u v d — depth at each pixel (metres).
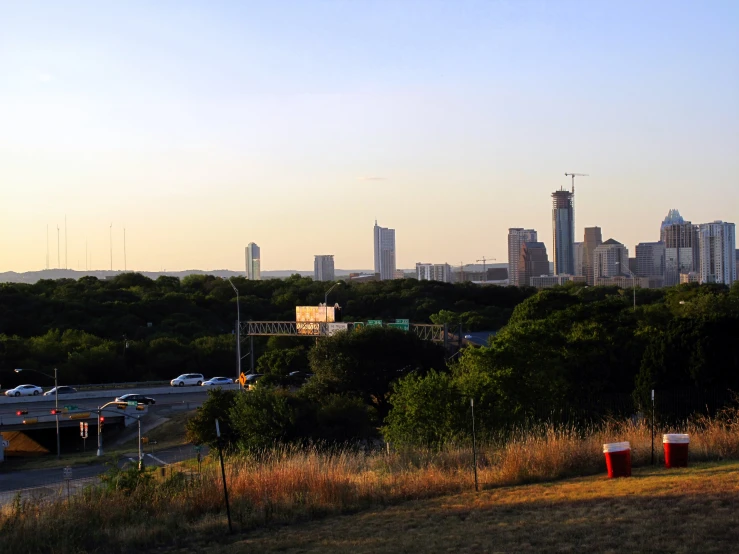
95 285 119.44
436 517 13.04
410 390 26.62
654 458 16.59
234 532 13.15
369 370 54.06
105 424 60.25
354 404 38.56
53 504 14.28
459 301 124.06
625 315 49.47
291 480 15.19
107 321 96.38
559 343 36.25
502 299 133.75
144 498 14.85
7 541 12.25
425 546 11.11
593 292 130.38
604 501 12.93
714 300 74.19
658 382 31.56
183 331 98.19
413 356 56.03
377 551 11.08
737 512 11.39
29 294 101.50
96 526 13.34
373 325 65.25
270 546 11.91
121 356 82.81
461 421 24.75
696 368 30.69
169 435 55.31
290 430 34.41
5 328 88.25
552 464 16.27
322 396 43.22
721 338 30.70
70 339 85.12
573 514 12.25
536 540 10.88
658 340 32.56
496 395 28.42
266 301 120.81
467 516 12.91
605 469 16.27
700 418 23.42
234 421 36.19
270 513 13.89
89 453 53.84
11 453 59.03
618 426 21.44
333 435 35.38
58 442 52.50
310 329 74.94
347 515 13.99
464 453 18.05
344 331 58.53
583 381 36.25
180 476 16.47
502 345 32.00
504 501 13.80
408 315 115.62
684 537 10.29
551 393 30.56
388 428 27.77
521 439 18.36
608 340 40.38
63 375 77.00
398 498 15.05
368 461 19.48
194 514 14.30
